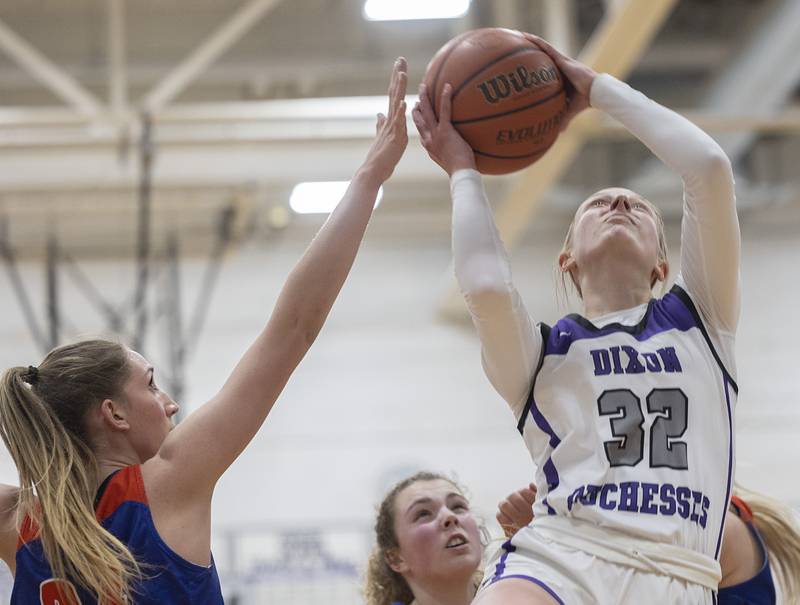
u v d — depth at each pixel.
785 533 3.99
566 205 16.11
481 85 3.59
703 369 3.27
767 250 16.48
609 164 16.20
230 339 15.92
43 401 3.00
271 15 15.38
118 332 14.41
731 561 3.71
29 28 15.09
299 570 12.76
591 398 3.21
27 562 2.89
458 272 3.30
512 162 3.67
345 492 15.30
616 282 3.45
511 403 3.38
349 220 3.12
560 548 3.08
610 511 3.06
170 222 16.05
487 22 14.90
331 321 16.28
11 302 15.71
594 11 14.59
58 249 16.00
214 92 15.86
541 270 16.47
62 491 2.82
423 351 16.16
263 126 12.73
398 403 15.85
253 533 12.76
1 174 12.84
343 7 15.29
